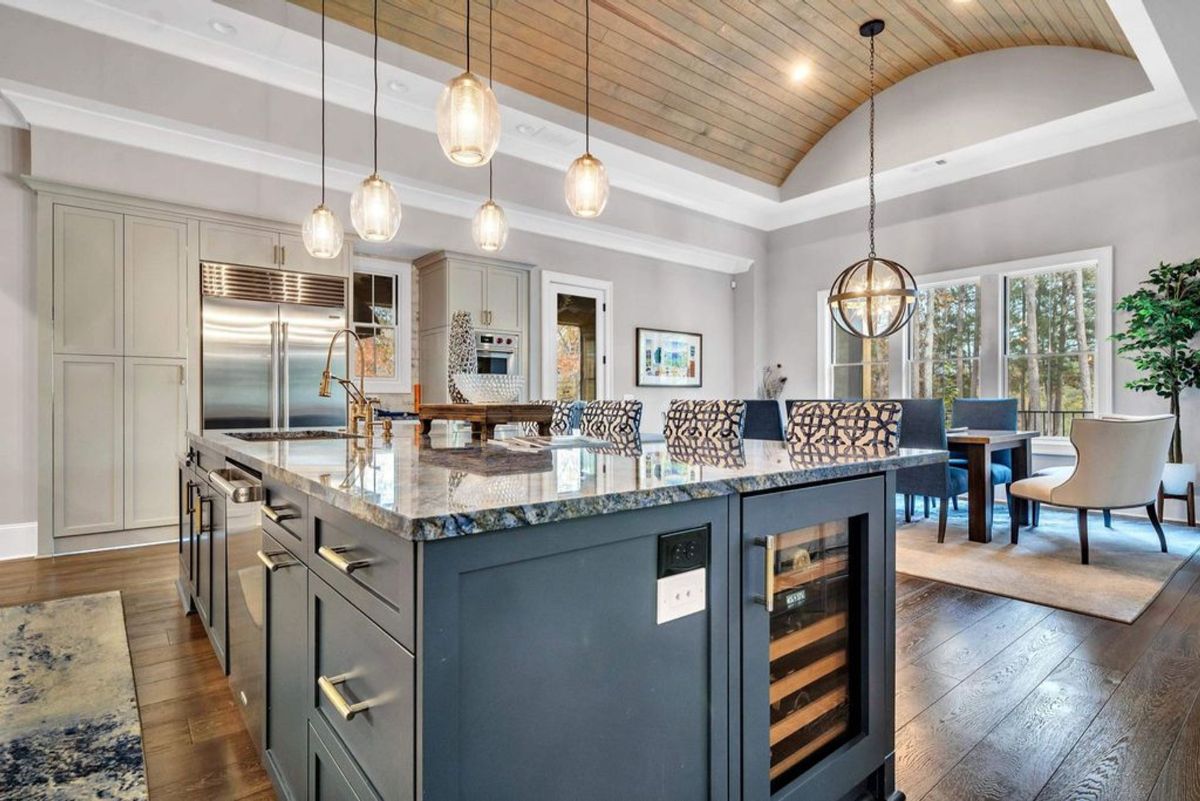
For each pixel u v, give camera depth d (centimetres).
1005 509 545
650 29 459
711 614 117
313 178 448
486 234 320
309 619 125
